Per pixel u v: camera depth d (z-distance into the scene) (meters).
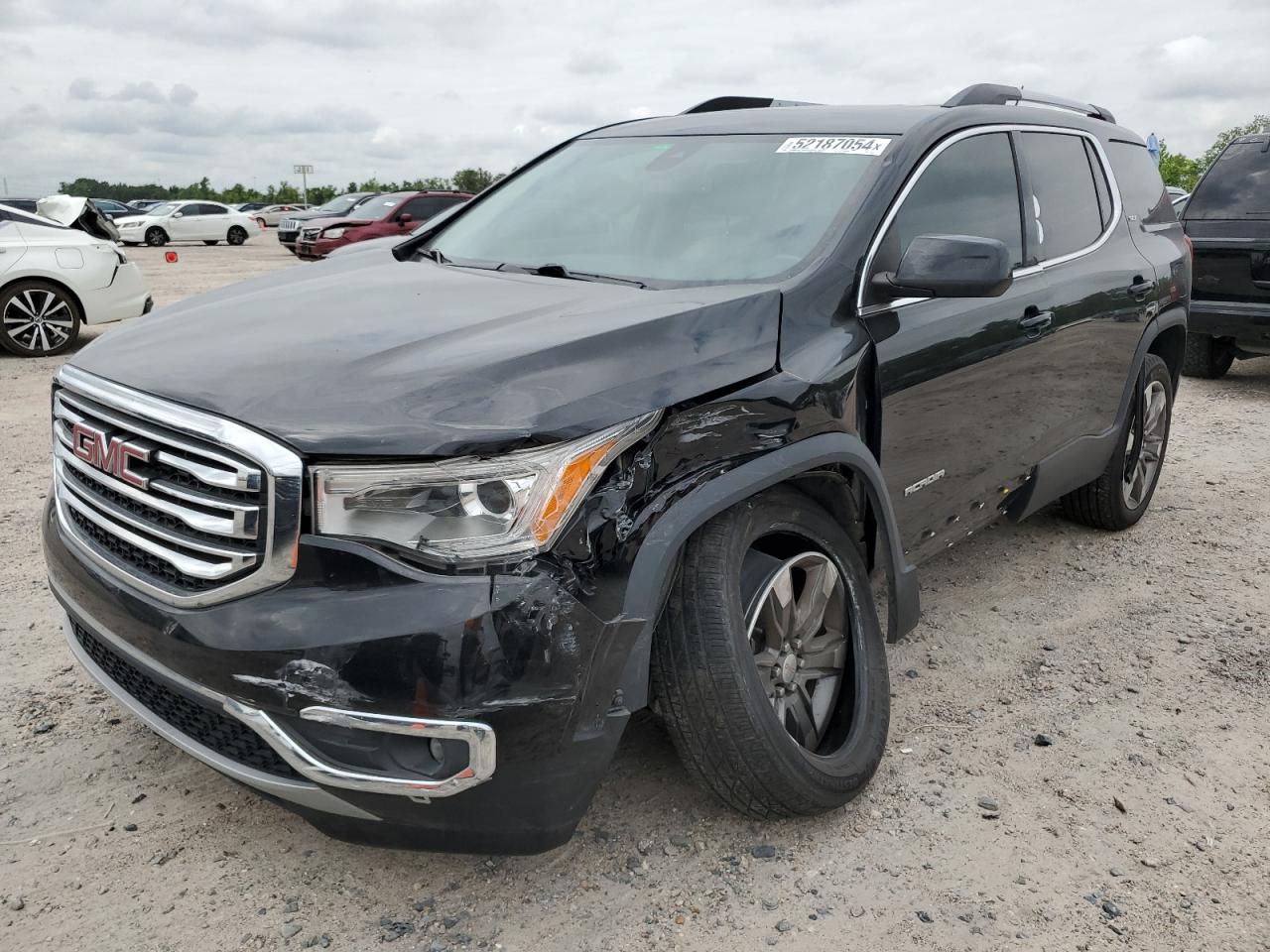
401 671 1.97
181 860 2.53
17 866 2.49
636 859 2.56
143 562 2.29
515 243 3.43
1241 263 7.82
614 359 2.29
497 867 2.52
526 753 2.07
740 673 2.38
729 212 3.14
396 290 2.92
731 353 2.48
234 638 2.04
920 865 2.57
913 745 3.11
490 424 2.04
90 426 2.37
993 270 2.71
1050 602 4.20
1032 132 3.98
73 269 9.99
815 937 2.32
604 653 2.13
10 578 4.16
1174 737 3.20
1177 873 2.57
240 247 34.94
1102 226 4.39
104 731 3.07
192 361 2.33
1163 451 5.14
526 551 2.04
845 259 2.86
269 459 2.01
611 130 4.00
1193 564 4.64
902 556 2.97
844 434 2.69
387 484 2.01
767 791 2.50
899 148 3.19
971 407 3.36
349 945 2.27
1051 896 2.47
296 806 2.21
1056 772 2.99
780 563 2.59
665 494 2.24
